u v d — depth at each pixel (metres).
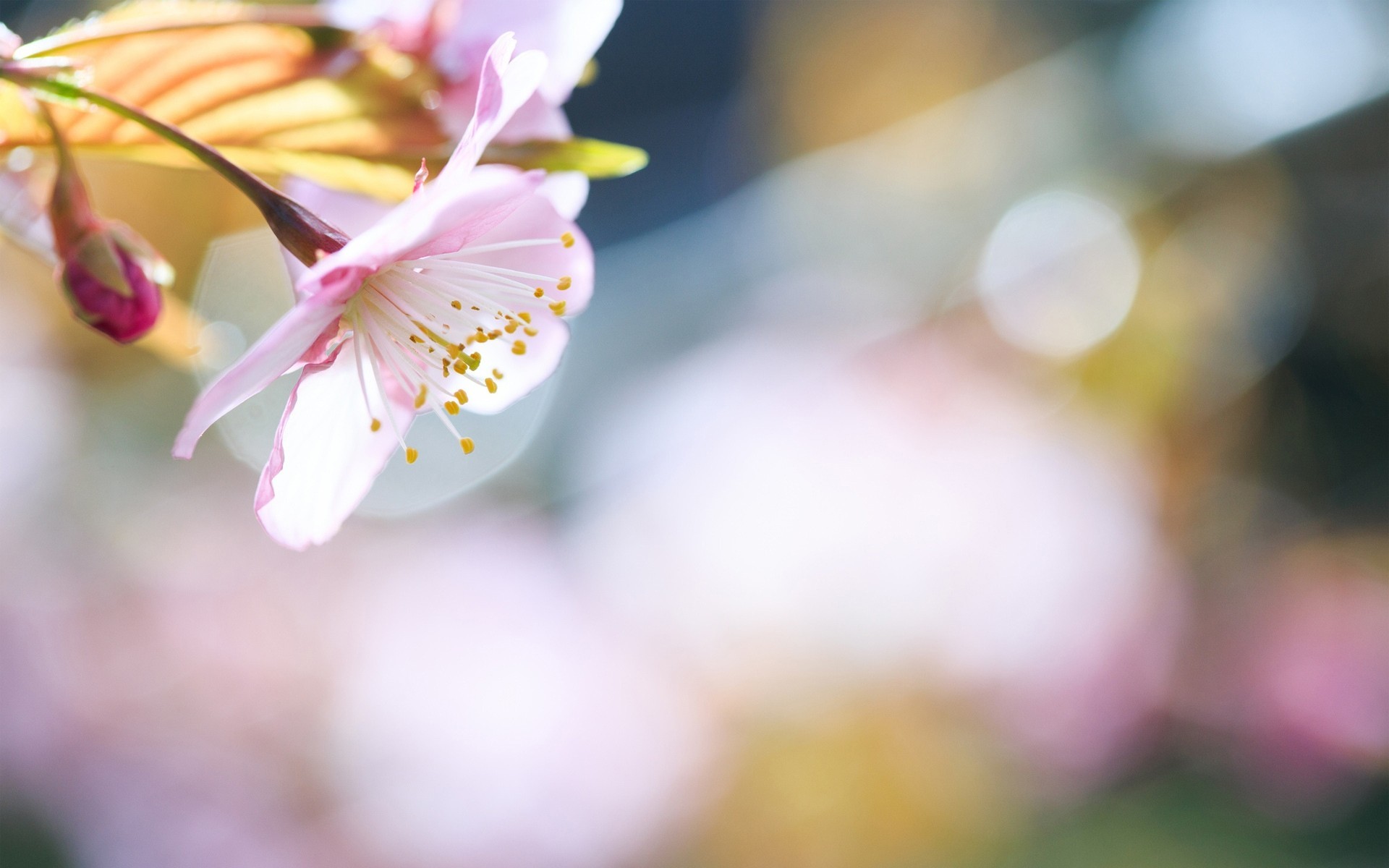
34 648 0.53
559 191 0.29
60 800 0.52
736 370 0.64
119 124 0.28
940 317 0.66
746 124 0.99
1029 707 0.57
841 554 0.55
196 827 0.52
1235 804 0.65
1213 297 0.66
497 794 0.53
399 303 0.29
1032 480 0.57
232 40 0.29
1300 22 0.62
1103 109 0.68
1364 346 0.75
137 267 0.28
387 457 0.29
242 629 0.55
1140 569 0.60
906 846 0.57
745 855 0.56
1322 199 0.66
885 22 0.76
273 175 0.29
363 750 0.53
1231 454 0.72
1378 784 0.66
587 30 0.29
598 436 0.74
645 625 0.57
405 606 0.56
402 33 0.29
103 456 0.59
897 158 0.74
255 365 0.27
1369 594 0.66
